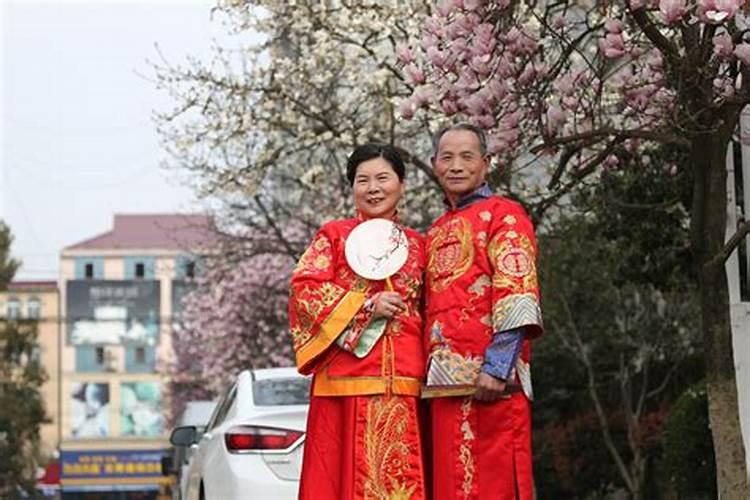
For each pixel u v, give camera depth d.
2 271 75.00
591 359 24.42
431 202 22.52
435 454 8.05
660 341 24.22
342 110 21.58
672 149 16.89
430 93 11.74
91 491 107.00
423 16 18.78
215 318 42.41
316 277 8.18
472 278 8.01
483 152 8.30
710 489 18.30
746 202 13.80
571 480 23.83
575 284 23.78
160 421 112.38
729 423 11.28
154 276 112.56
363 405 8.07
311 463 8.22
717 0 9.55
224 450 13.52
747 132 12.11
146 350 113.25
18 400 71.62
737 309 13.85
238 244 34.16
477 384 7.84
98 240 117.81
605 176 15.52
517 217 8.05
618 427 23.83
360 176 8.39
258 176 22.16
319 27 20.11
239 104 21.55
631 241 18.98
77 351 113.06
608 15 11.40
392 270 8.12
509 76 11.37
